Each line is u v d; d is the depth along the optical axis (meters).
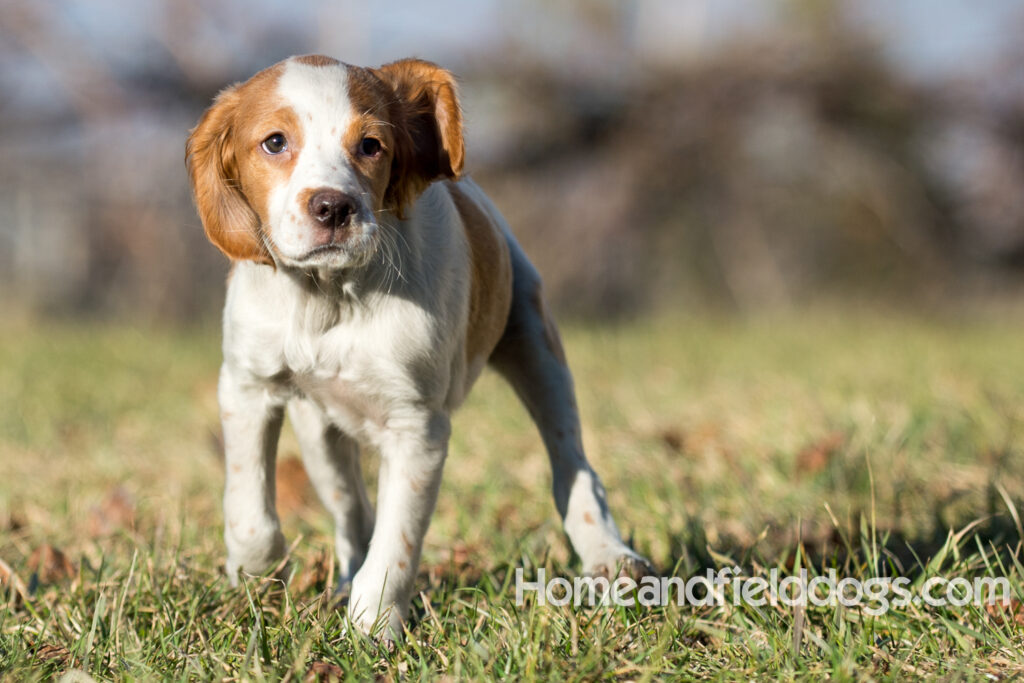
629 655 3.63
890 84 22.69
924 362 11.24
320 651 3.69
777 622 3.88
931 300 23.66
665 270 23.28
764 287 23.38
